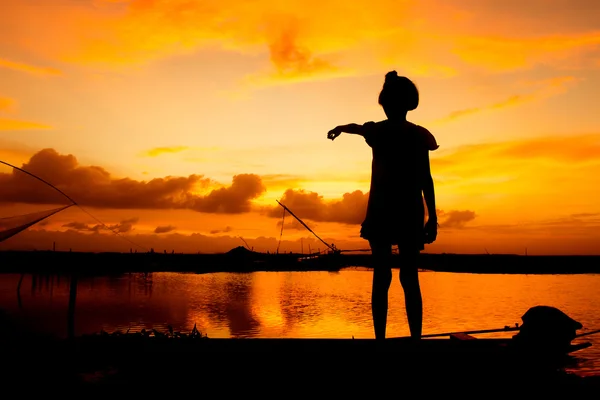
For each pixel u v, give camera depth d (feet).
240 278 251.60
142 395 10.05
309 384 10.41
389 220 11.51
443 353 10.46
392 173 11.68
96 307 114.73
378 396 10.22
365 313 105.50
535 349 10.98
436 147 12.01
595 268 364.17
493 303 123.75
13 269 269.23
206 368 10.83
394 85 12.07
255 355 10.64
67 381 10.62
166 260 384.47
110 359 11.43
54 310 104.17
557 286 185.47
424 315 100.32
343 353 10.46
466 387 10.30
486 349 10.61
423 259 461.37
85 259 297.53
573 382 10.66
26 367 11.16
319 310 110.83
